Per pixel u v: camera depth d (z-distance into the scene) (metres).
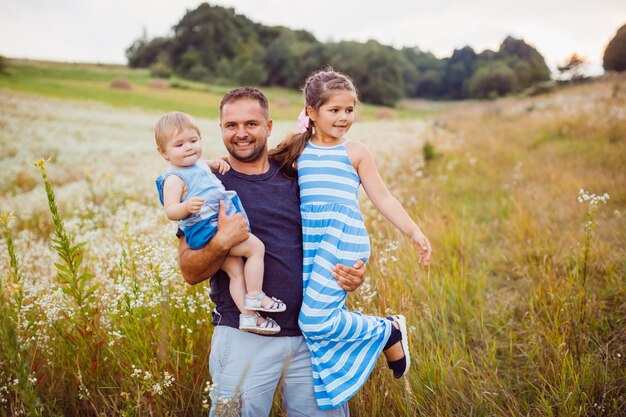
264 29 142.25
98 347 2.77
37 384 2.67
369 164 2.54
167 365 2.74
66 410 2.73
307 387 2.38
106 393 2.77
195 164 2.39
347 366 2.33
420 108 88.19
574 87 36.53
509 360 3.25
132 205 6.11
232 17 131.75
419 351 3.14
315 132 2.60
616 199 6.53
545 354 3.21
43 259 4.35
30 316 2.89
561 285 3.79
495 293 4.41
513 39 137.38
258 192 2.40
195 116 35.47
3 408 2.51
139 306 2.70
